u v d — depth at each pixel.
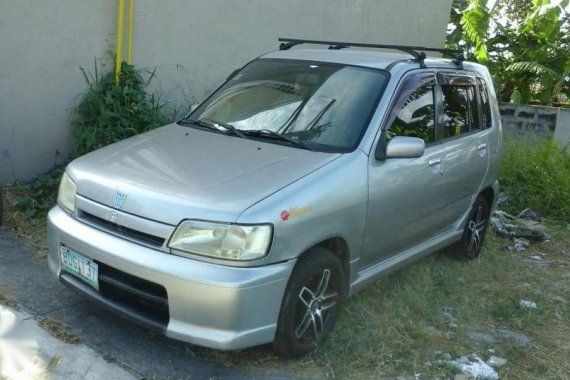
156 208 3.38
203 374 3.56
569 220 7.96
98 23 6.41
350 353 3.92
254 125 4.41
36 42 6.04
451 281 5.32
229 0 7.50
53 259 3.92
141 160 3.88
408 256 4.75
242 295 3.22
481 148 5.60
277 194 3.45
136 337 3.87
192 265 3.25
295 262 3.48
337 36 9.11
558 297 5.41
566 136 11.01
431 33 10.89
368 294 4.77
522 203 8.16
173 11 6.99
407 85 4.63
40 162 6.35
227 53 7.66
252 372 3.63
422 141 4.20
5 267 4.67
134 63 6.78
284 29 8.27
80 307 4.17
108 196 3.59
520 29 13.16
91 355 3.63
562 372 4.13
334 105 4.37
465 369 3.93
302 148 4.06
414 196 4.53
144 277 3.33
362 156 4.04
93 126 6.33
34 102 6.16
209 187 3.47
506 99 13.72
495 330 4.62
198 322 3.27
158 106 6.68
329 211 3.68
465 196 5.45
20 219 5.51
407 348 4.08
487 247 6.50
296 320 3.65
